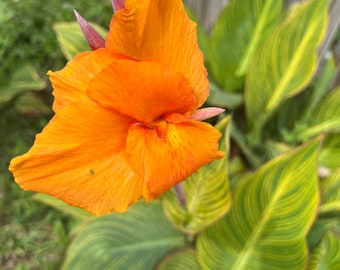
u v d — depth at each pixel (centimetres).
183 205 28
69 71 15
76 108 15
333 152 36
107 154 16
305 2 31
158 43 15
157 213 31
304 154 26
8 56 43
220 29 37
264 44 33
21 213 38
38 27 43
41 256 36
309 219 26
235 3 35
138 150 15
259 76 35
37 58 43
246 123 41
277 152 36
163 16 15
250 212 28
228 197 28
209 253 29
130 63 14
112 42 15
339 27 40
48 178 15
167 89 15
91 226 30
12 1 43
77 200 16
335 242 28
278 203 27
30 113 42
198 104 16
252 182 28
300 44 32
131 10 14
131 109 15
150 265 30
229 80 39
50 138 15
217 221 29
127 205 16
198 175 27
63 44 32
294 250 27
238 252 28
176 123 16
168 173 15
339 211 33
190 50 16
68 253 29
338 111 36
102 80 14
